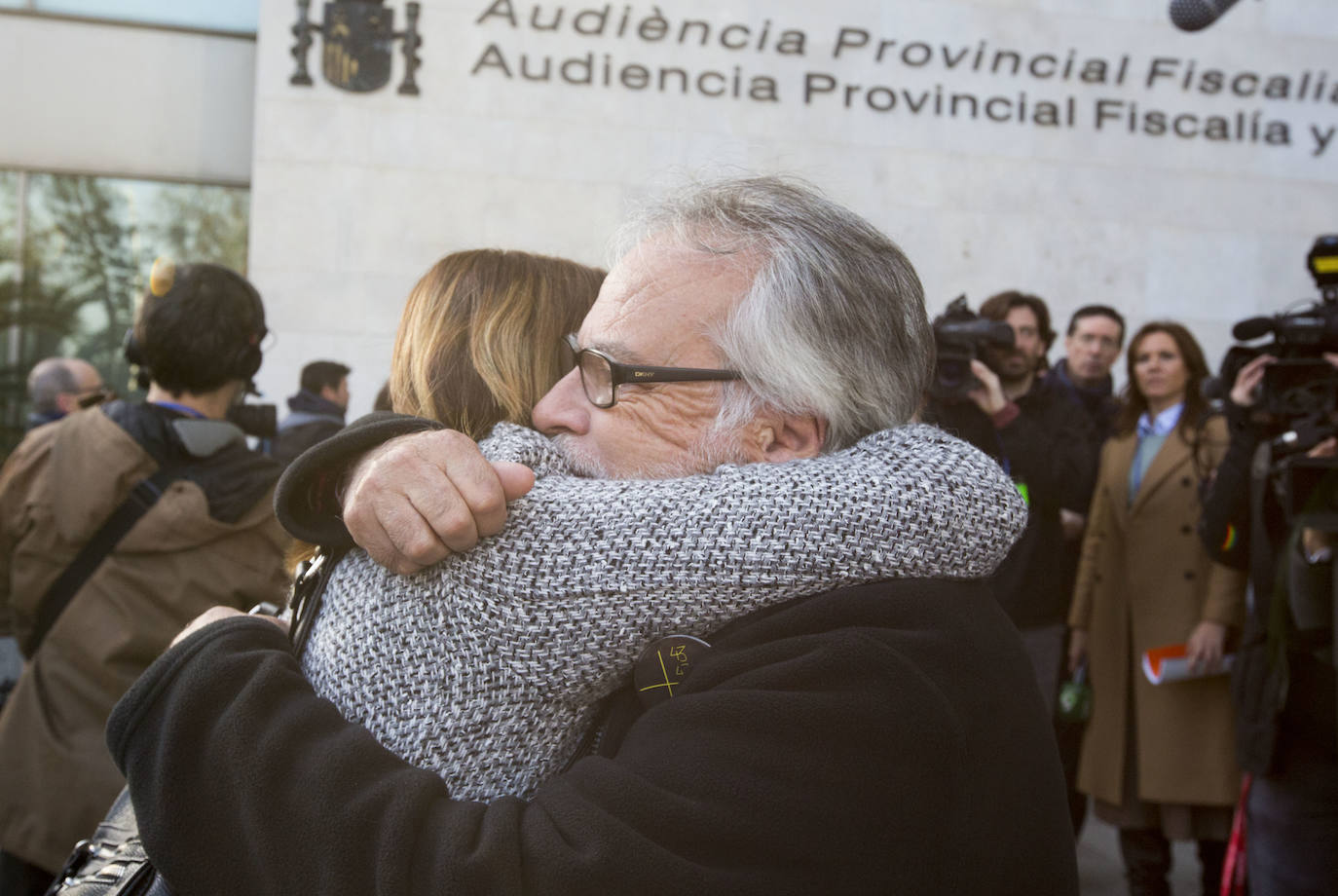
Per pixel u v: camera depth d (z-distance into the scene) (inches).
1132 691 133.6
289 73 273.0
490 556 32.3
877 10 292.7
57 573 77.4
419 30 276.8
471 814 29.4
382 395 70.5
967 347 125.6
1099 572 138.4
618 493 33.4
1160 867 133.0
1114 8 300.5
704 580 31.7
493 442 38.2
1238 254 305.0
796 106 289.9
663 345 37.4
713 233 38.0
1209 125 304.5
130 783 32.1
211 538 78.4
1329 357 102.1
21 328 298.0
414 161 276.4
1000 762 32.7
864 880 29.4
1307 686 92.3
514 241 279.3
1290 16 306.3
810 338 36.6
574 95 281.7
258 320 85.6
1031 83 298.5
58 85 299.6
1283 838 94.0
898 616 32.3
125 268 302.4
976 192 296.4
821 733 29.9
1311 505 91.4
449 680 32.4
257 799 29.6
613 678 33.5
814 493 32.8
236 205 306.8
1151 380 138.3
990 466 35.2
